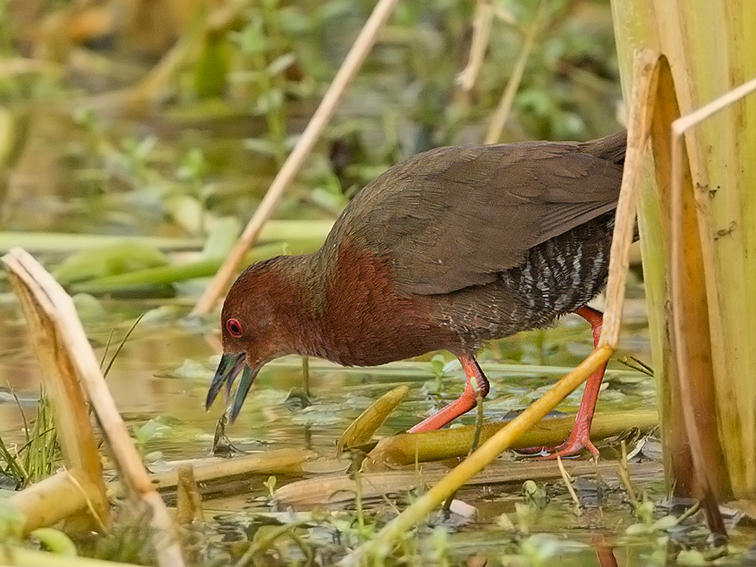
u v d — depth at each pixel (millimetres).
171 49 19750
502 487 7645
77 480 6762
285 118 17406
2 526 6121
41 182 16125
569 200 8422
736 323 6672
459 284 8602
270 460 7895
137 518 6500
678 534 6652
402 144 16047
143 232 14352
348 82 11172
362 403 9555
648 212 6730
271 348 9383
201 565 6484
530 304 8719
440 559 6168
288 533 6637
